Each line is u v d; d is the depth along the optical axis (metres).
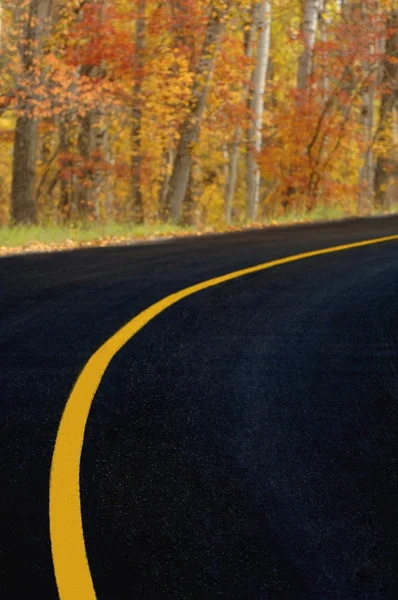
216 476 5.15
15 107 24.50
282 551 4.19
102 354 8.10
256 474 5.20
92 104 25.34
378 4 33.22
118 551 4.15
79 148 30.27
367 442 5.82
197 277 13.30
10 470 5.18
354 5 35.31
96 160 30.14
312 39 33.09
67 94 24.36
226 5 26.64
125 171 31.61
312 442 5.79
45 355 8.06
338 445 5.75
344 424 6.20
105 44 27.05
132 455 5.46
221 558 4.10
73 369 7.55
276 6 44.53
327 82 39.94
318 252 17.08
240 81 33.47
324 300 11.47
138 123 31.78
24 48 24.66
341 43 32.41
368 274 13.98
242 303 11.09
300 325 9.75
